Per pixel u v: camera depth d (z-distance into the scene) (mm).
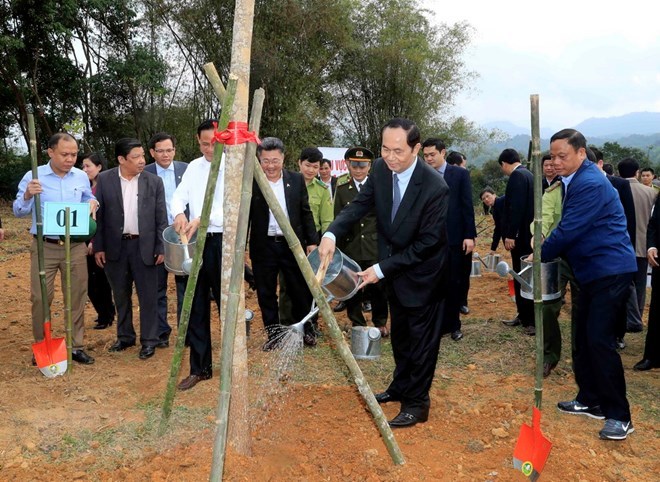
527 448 3324
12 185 23734
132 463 3568
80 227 5121
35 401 4512
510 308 7770
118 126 22656
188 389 4766
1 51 19422
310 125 20875
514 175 6391
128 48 21641
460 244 6227
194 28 20422
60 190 5340
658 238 5273
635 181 6719
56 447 3754
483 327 6762
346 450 3723
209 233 4781
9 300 8461
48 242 5328
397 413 4379
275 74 20172
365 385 3336
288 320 6531
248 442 3611
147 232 5629
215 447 2797
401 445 3812
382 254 4234
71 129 13273
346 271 3781
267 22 20297
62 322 7074
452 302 6246
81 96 21734
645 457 3844
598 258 4062
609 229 4062
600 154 6809
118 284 5816
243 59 3146
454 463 3594
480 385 5027
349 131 25062
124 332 5973
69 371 5133
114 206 5645
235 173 3285
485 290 9070
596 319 4066
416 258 3928
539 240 3334
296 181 5859
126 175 5668
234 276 2863
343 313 7586
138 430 3979
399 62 23047
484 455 3711
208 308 4898
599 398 4172
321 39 21719
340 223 4070
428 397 4219
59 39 20891
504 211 6543
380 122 24438
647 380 5227
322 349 5988
